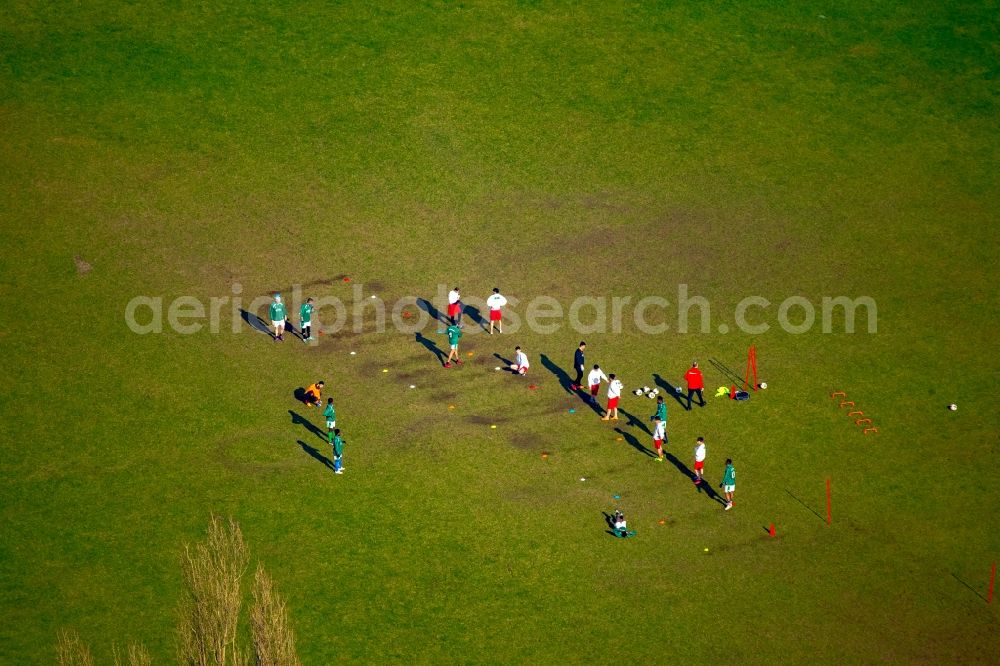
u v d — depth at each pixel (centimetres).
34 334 11288
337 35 14900
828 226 12950
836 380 11106
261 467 10044
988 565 9344
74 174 13012
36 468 9956
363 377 11012
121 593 8919
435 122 13988
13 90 13862
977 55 15038
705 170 13600
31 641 8525
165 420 10469
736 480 10044
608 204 13162
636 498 9856
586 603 8975
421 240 12650
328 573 9138
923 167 13675
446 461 10156
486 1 15488
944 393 10975
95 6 15012
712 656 8594
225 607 7250
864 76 14775
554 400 10806
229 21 14975
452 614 8862
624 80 14588
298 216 12838
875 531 9619
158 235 12469
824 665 8544
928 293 12131
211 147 13500
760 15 15512
